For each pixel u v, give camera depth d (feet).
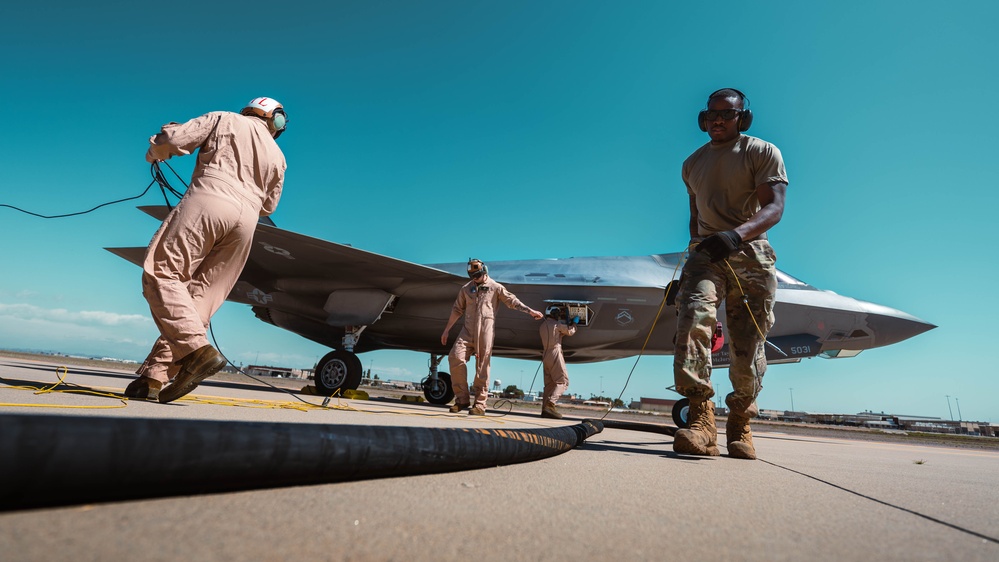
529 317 29.60
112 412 7.27
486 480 4.89
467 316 19.48
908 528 3.89
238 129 10.07
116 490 2.60
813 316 30.01
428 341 32.37
